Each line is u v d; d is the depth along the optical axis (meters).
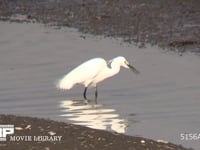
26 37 23.39
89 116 14.88
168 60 19.69
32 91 17.08
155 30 22.78
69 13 26.25
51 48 21.69
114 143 12.05
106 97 16.67
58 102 16.19
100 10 25.98
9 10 27.64
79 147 11.72
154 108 15.51
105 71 17.23
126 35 22.66
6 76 18.56
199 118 14.65
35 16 26.45
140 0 26.58
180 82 17.59
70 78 17.20
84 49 21.38
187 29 22.53
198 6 25.02
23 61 20.20
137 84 17.62
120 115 14.97
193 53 20.31
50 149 11.58
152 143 12.30
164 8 25.20
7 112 15.23
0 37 23.53
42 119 13.38
